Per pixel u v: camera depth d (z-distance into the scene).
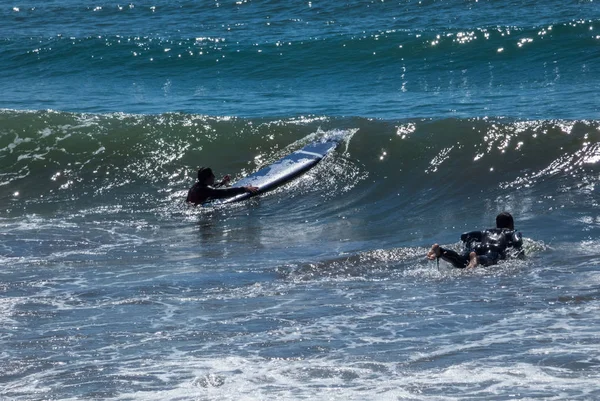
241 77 104.62
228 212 56.31
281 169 62.44
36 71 113.12
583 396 23.08
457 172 59.69
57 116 70.38
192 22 135.38
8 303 35.56
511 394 23.47
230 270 41.47
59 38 121.06
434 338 29.08
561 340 28.02
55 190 61.53
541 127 62.84
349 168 61.94
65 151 66.12
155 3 152.00
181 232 51.56
